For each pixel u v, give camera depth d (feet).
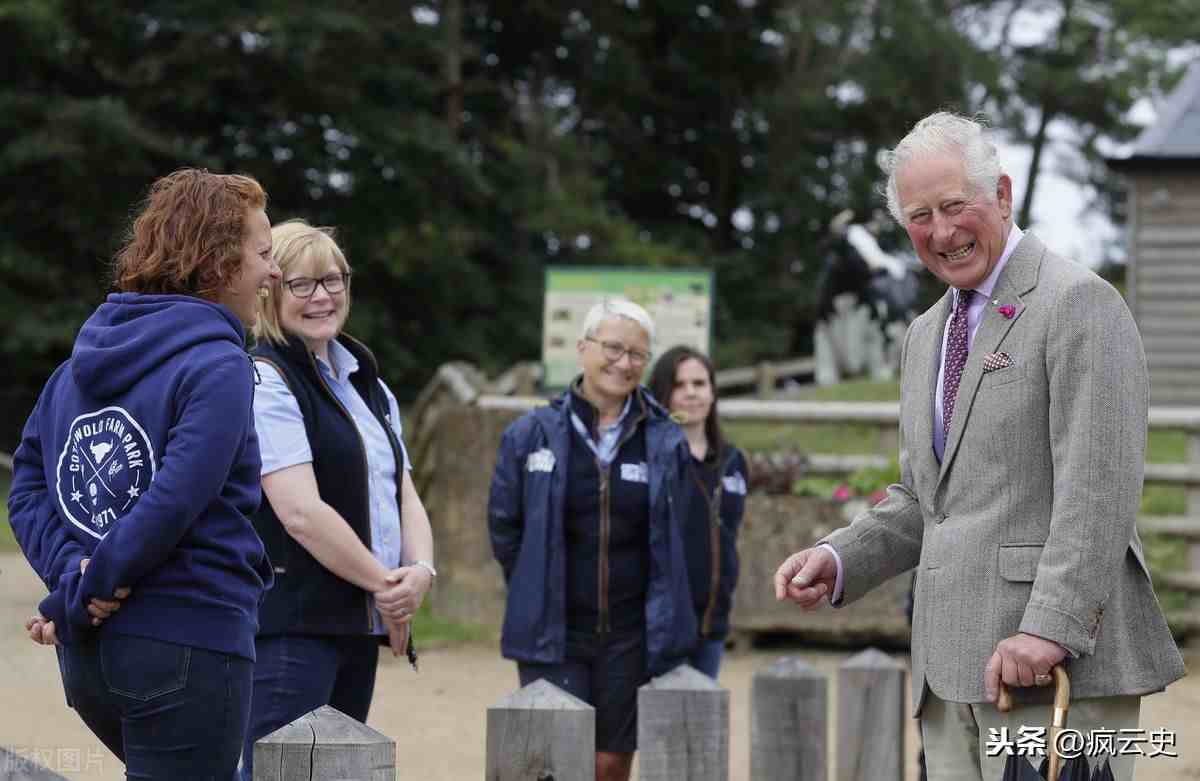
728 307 113.80
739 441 46.78
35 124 79.51
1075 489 11.21
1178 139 63.57
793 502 31.58
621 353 17.35
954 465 11.96
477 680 28.43
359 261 91.50
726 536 19.35
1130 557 11.64
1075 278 11.59
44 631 10.87
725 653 31.63
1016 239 12.08
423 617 34.76
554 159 104.01
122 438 10.75
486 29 109.29
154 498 10.39
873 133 119.24
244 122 90.07
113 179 81.76
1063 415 11.39
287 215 91.30
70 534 10.90
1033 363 11.60
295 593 13.93
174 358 10.80
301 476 13.94
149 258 11.21
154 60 84.02
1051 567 11.23
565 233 99.55
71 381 11.23
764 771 13.47
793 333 116.26
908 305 63.21
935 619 11.94
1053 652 11.11
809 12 118.01
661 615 17.02
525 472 17.46
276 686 13.84
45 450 11.27
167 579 10.68
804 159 119.03
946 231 11.86
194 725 10.69
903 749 15.66
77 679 10.91
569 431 17.42
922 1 116.67
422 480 36.29
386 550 14.55
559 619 17.01
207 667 10.71
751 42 120.06
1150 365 63.52
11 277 82.02
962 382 11.93
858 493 31.73
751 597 31.71
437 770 20.98
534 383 40.40
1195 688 27.32
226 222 11.28
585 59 112.78
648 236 113.19
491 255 102.53
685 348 19.93
